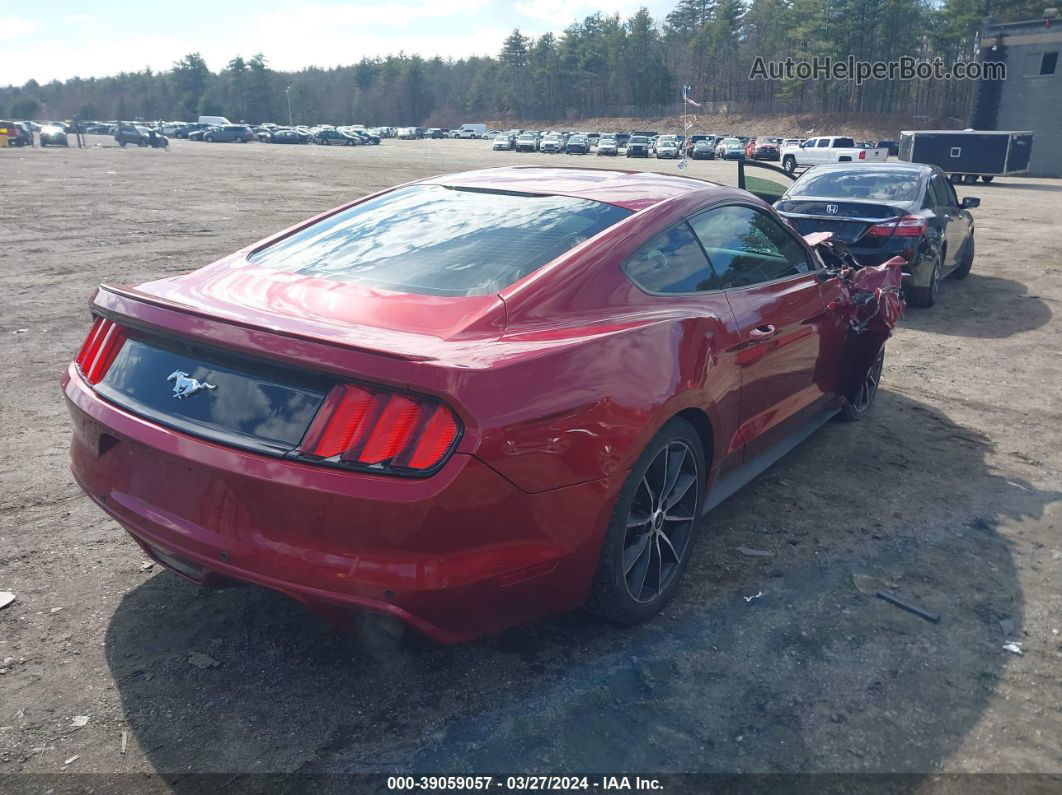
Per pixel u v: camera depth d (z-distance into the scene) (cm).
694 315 299
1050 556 354
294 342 215
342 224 332
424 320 246
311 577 215
